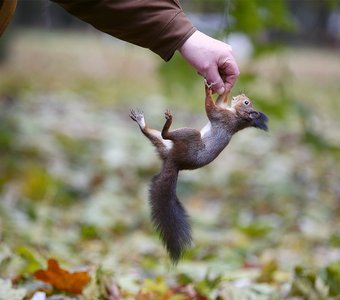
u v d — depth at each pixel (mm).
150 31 4641
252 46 12570
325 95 28984
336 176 14922
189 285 6457
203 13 12375
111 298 5855
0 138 14359
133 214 11109
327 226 10961
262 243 9680
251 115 4484
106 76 31516
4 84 24141
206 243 9391
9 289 5535
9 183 12172
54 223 10125
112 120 19984
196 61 4668
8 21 4891
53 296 5715
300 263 8055
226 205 12320
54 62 34000
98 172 13734
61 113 20125
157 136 4391
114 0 4598
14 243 8023
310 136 13500
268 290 6363
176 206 4465
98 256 8188
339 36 47406
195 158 4344
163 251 8617
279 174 14453
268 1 11242
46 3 8844
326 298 6270
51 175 12438
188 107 22625
